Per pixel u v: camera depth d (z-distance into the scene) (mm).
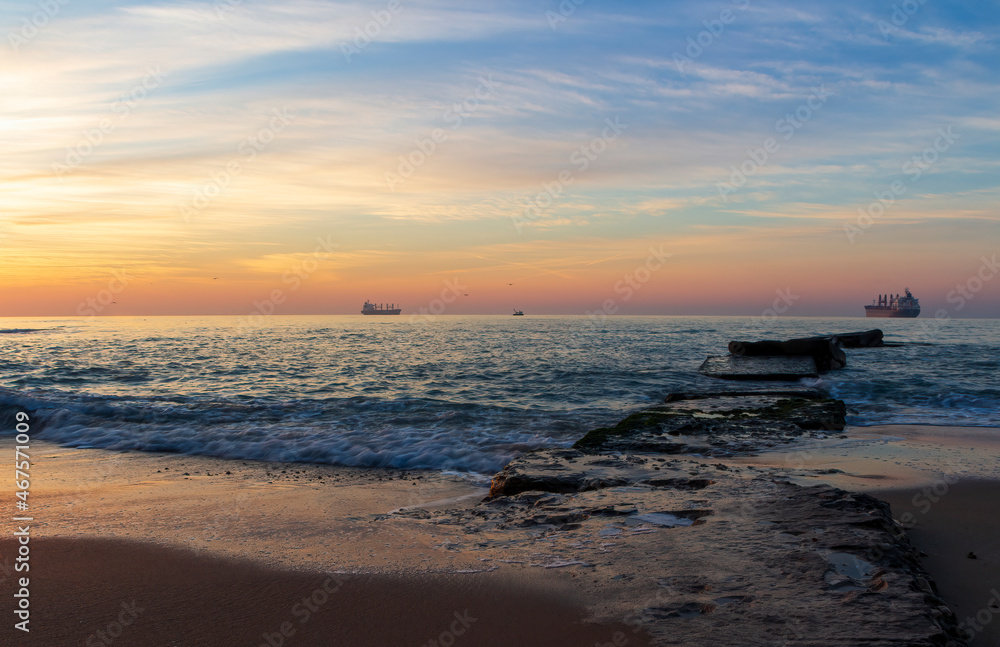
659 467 8445
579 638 3805
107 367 26562
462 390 20281
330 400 17234
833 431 12727
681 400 17047
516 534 5949
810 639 3564
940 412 15914
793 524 5570
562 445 11570
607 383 22250
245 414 14891
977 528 6203
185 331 70125
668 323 108812
